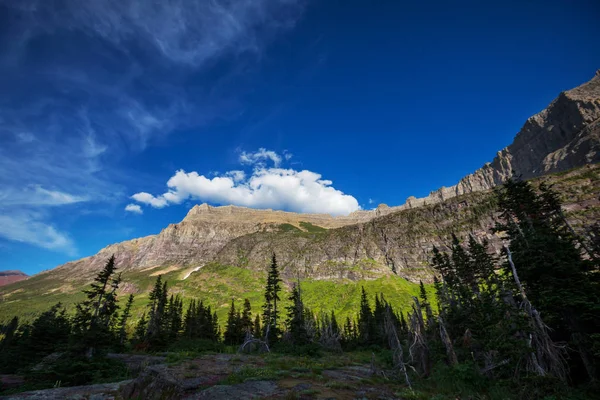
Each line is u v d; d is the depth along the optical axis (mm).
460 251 53750
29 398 18609
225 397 13727
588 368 15688
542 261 20547
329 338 59969
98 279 47844
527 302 16297
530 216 30562
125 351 50625
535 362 14703
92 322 41250
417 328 22516
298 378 18703
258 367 21500
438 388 17984
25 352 46156
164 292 77250
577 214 108938
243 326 77250
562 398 13078
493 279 38219
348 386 16812
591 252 23406
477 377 17719
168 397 15133
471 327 25328
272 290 70000
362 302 89875
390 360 30297
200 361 24062
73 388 21609
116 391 20062
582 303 16938
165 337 53938
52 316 58906
